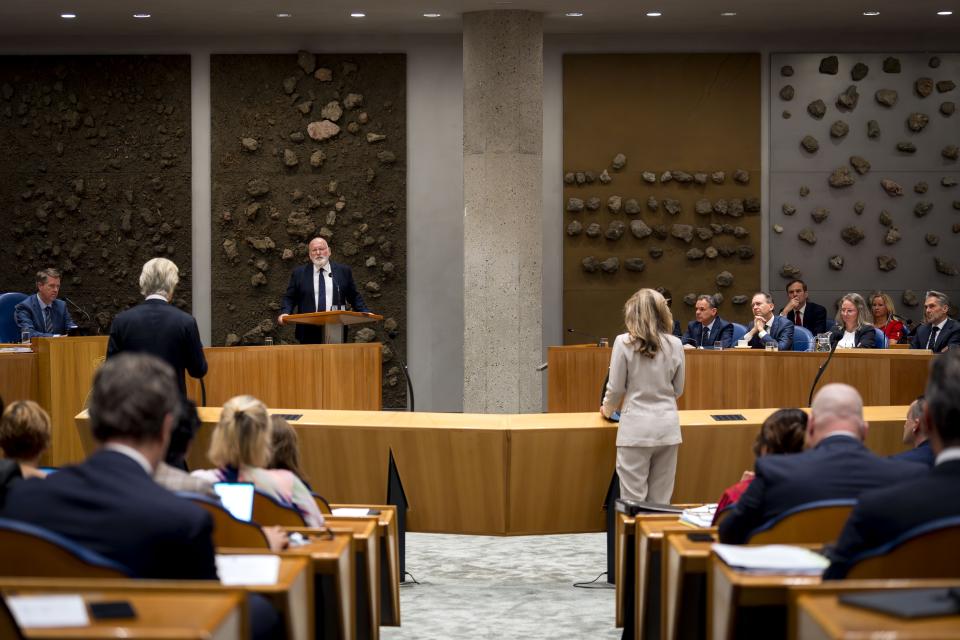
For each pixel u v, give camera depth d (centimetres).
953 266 1135
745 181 1136
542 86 1020
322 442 549
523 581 545
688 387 805
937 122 1137
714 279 1140
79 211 1137
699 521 349
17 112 1134
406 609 479
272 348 768
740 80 1138
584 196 1142
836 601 190
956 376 218
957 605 180
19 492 216
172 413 227
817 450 287
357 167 1136
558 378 879
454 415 571
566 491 545
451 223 1145
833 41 1138
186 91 1135
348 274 931
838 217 1139
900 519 216
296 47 1138
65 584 191
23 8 1016
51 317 920
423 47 1141
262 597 227
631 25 1095
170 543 210
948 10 1041
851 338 835
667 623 296
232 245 1134
